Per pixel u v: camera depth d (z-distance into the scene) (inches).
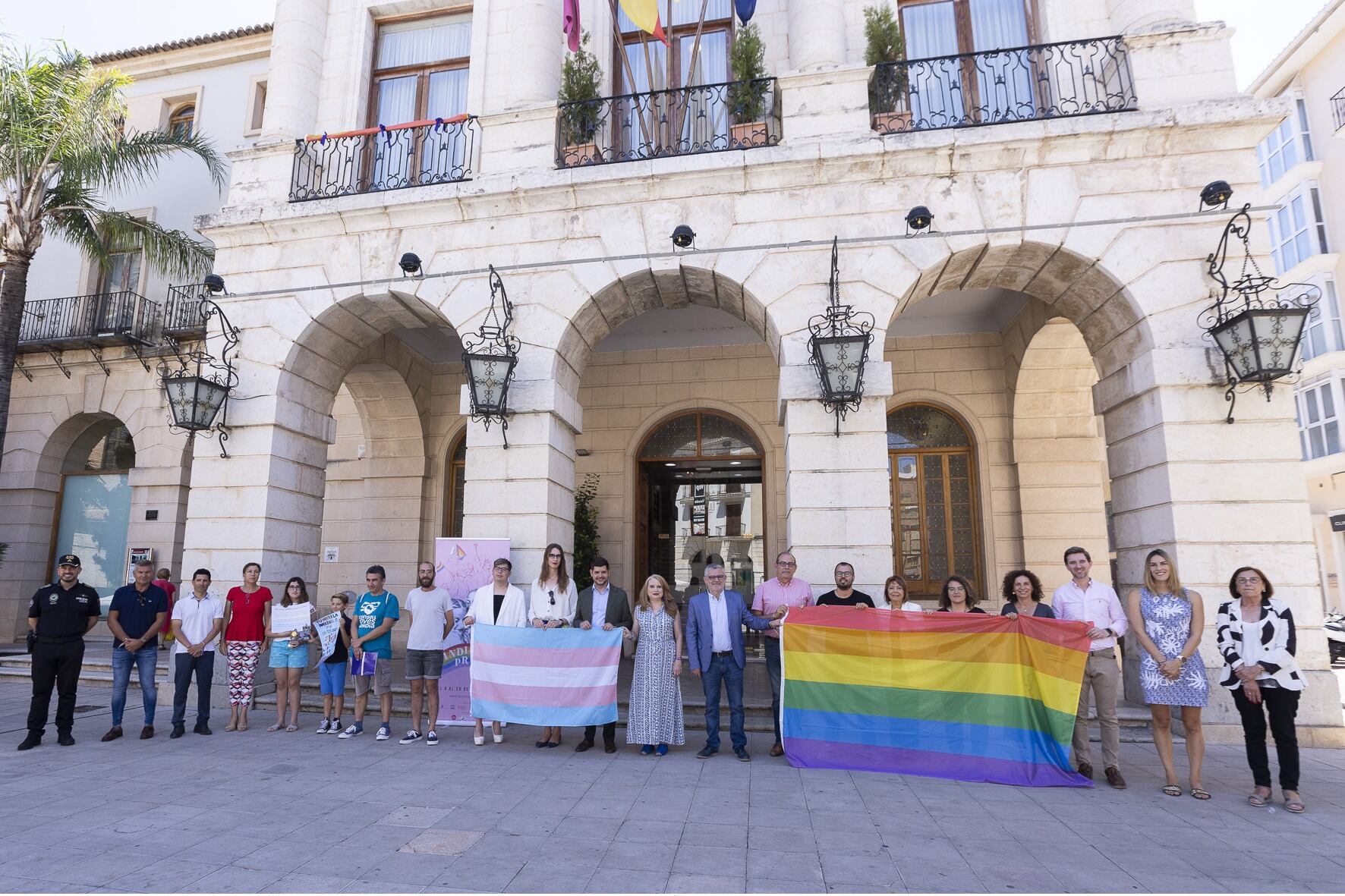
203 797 191.5
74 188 433.1
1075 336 384.5
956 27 353.4
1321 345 686.5
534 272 326.3
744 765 230.5
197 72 577.6
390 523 482.9
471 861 148.6
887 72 321.4
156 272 546.6
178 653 273.9
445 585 297.9
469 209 334.3
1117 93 313.7
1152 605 205.9
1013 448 422.0
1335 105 677.3
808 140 307.1
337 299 344.5
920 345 447.5
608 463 468.8
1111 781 207.8
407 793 196.5
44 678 254.1
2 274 455.2
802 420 291.4
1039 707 215.5
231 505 335.0
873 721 228.1
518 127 341.7
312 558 365.1
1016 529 419.5
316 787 202.2
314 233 351.3
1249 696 191.3
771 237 309.0
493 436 315.0
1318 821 177.2
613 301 335.0
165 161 566.3
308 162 375.2
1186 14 305.6
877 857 152.5
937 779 214.4
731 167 309.0
